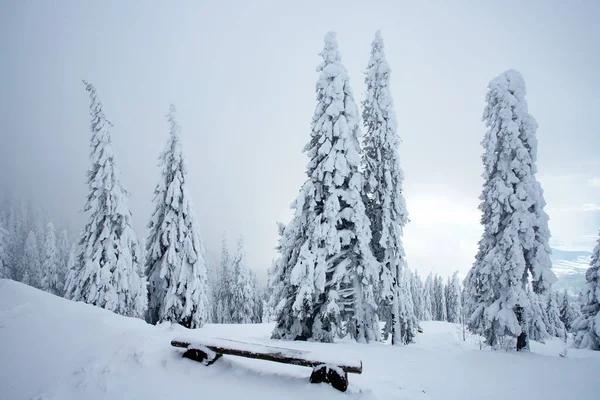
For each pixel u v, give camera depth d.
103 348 6.00
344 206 17.31
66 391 4.78
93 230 22.06
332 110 16.75
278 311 16.06
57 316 7.33
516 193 16.89
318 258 15.61
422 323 46.00
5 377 5.09
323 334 15.45
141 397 4.70
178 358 5.95
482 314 17.20
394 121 18.25
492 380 8.63
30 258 56.47
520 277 16.02
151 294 23.36
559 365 11.32
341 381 5.34
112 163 23.11
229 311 51.06
